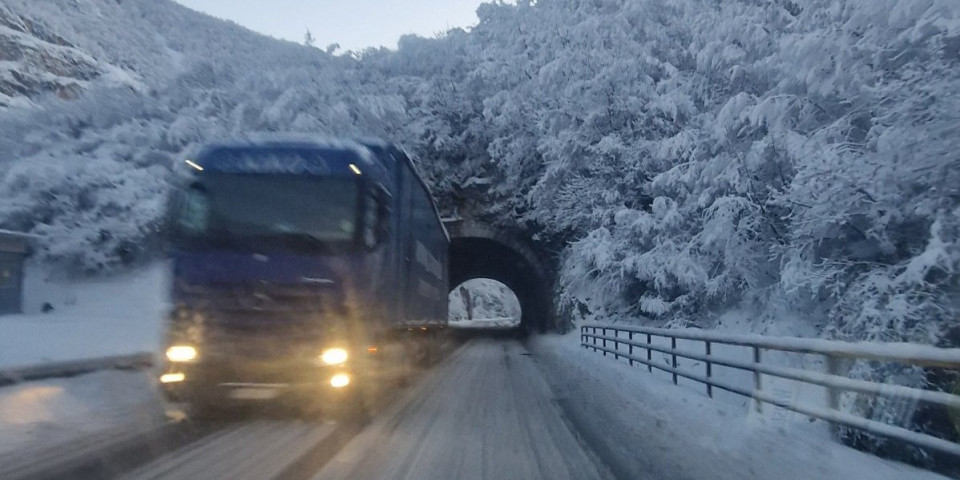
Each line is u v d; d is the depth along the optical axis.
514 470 7.84
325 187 11.06
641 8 29.38
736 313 22.78
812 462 7.43
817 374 8.16
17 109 44.59
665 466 7.93
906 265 13.84
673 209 24.19
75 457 8.05
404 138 39.28
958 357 5.82
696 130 23.45
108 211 39.22
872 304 13.49
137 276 39.75
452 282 61.97
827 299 16.53
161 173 39.00
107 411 11.34
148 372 16.36
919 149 13.47
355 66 42.97
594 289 31.44
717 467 7.64
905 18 14.39
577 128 30.98
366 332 10.95
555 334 39.41
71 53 81.06
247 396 10.53
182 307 10.68
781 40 16.66
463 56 42.09
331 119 36.59
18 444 8.66
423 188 18.16
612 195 29.03
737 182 20.11
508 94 34.75
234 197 10.99
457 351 31.92
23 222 39.31
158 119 41.59
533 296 49.75
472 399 14.09
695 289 24.00
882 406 9.18
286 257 10.74
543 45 33.97
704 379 12.06
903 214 14.20
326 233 10.88
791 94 17.64
